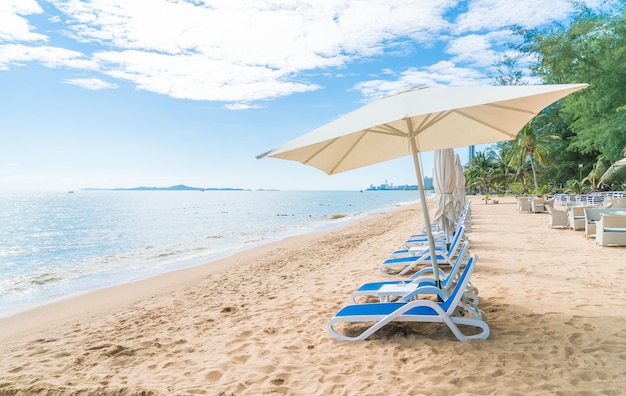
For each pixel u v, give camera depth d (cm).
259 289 734
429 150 541
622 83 1848
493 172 6278
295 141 338
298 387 305
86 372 376
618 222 897
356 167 523
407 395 278
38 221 3219
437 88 354
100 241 1906
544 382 281
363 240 1430
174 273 1024
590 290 529
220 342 434
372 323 448
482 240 1089
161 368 370
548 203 2044
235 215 3966
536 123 3778
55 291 890
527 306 468
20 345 504
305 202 8000
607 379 280
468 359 328
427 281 481
